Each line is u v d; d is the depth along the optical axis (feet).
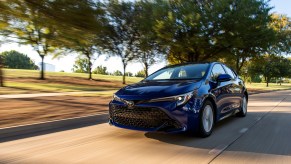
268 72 180.65
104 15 25.93
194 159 12.79
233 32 69.62
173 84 16.78
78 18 23.63
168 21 66.90
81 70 241.35
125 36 74.90
